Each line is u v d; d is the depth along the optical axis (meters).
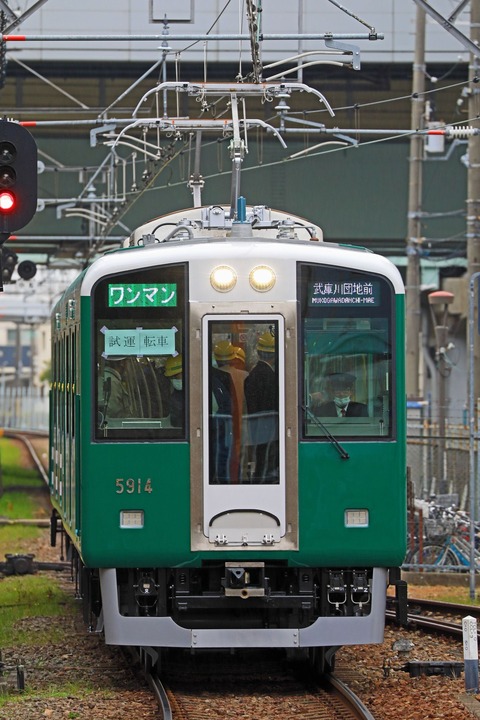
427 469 80.38
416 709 34.94
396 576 39.38
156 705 35.94
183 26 93.94
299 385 38.06
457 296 134.38
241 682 40.44
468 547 67.56
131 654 44.28
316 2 96.19
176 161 108.88
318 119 111.62
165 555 37.81
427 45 103.50
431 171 119.94
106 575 38.31
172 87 48.53
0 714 34.25
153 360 38.25
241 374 38.06
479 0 72.06
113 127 67.44
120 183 110.88
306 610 38.81
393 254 133.88
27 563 68.94
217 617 38.75
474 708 34.59
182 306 38.25
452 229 121.81
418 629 50.53
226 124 49.72
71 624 52.12
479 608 53.34
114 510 37.91
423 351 138.25
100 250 101.69
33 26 96.62
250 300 38.16
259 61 50.09
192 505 37.88
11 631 50.03
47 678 40.62
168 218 48.06
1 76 55.41
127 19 96.31
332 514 37.94
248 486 37.84
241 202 41.56
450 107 115.31
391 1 101.19
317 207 114.44
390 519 38.09
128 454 37.94
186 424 38.03
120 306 38.28
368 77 110.12
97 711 34.91
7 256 78.75
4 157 34.81
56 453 56.78
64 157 110.62
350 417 38.25
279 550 37.81
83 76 107.12
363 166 114.69
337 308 38.34
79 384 38.81
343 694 36.88
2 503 109.31
